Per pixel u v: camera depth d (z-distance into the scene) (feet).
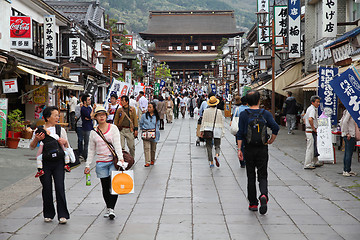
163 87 215.51
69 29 86.79
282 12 85.87
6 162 40.11
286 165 40.73
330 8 58.70
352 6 64.03
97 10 128.36
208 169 38.83
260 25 88.48
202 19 399.03
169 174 36.29
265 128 23.63
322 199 26.89
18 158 42.70
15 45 54.95
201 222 22.06
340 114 60.13
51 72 72.90
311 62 79.71
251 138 23.66
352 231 20.33
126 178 21.94
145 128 39.96
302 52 83.10
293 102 71.67
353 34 49.96
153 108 39.78
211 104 39.32
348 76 29.50
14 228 21.21
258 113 23.95
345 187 30.17
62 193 22.08
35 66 61.98
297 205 25.45
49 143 21.88
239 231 20.49
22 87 64.13
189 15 400.26
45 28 68.39
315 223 21.72
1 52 51.62
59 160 22.20
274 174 35.94
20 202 26.58
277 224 21.61
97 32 118.21
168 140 63.98
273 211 24.16
